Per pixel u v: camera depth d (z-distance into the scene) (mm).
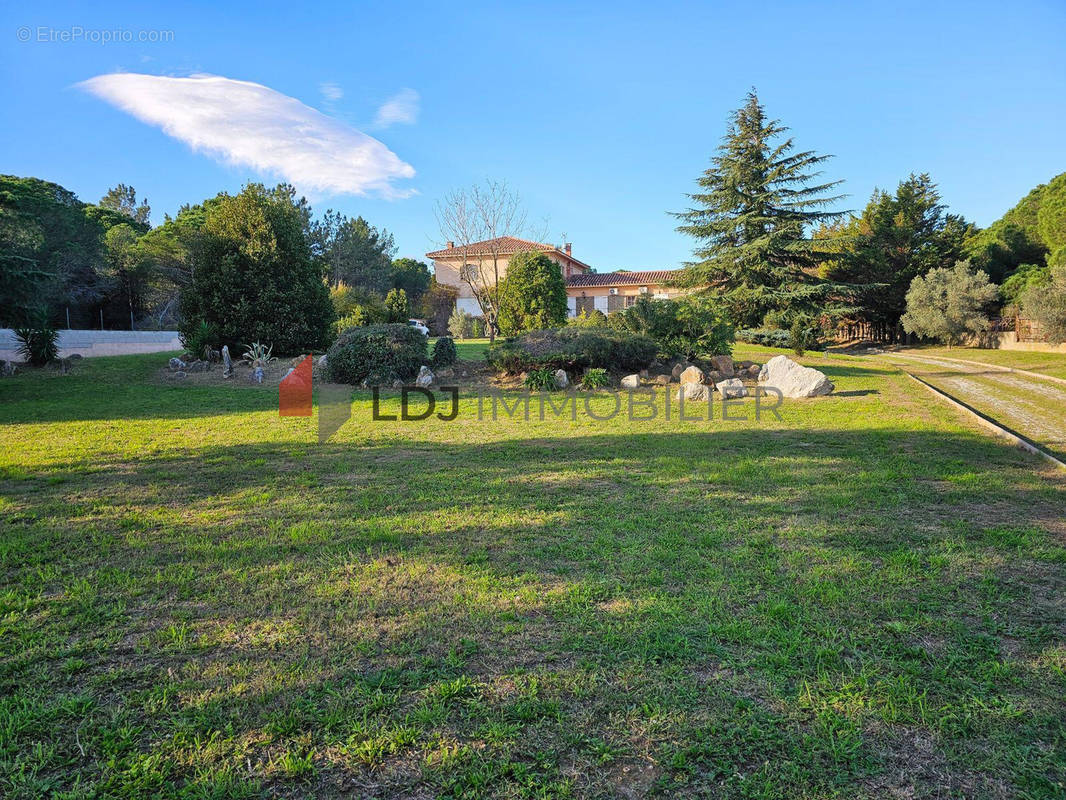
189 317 19297
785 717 2350
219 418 10734
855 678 2584
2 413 11266
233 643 2936
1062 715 2350
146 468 6832
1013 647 2857
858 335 41688
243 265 19016
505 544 4250
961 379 16266
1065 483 5781
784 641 2873
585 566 3836
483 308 32406
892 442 7906
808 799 1937
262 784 2021
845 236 29609
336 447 8078
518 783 2025
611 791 1987
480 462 7043
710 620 3098
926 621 3072
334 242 52906
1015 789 1976
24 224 22641
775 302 29984
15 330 17531
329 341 20375
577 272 59344
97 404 12375
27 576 3740
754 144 30469
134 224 50312
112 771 2082
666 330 16391
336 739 2242
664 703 2434
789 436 8469
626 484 5926
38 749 2168
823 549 4070
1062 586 3506
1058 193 29281
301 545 4258
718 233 31656
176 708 2434
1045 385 14836
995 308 30797
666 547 4145
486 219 32062
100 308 38125
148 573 3791
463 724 2322
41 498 5582
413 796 1970
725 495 5465
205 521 4859
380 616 3193
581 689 2523
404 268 65625
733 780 2027
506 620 3137
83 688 2566
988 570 3727
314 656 2807
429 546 4223
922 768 2080
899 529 4484
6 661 2771
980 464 6586
